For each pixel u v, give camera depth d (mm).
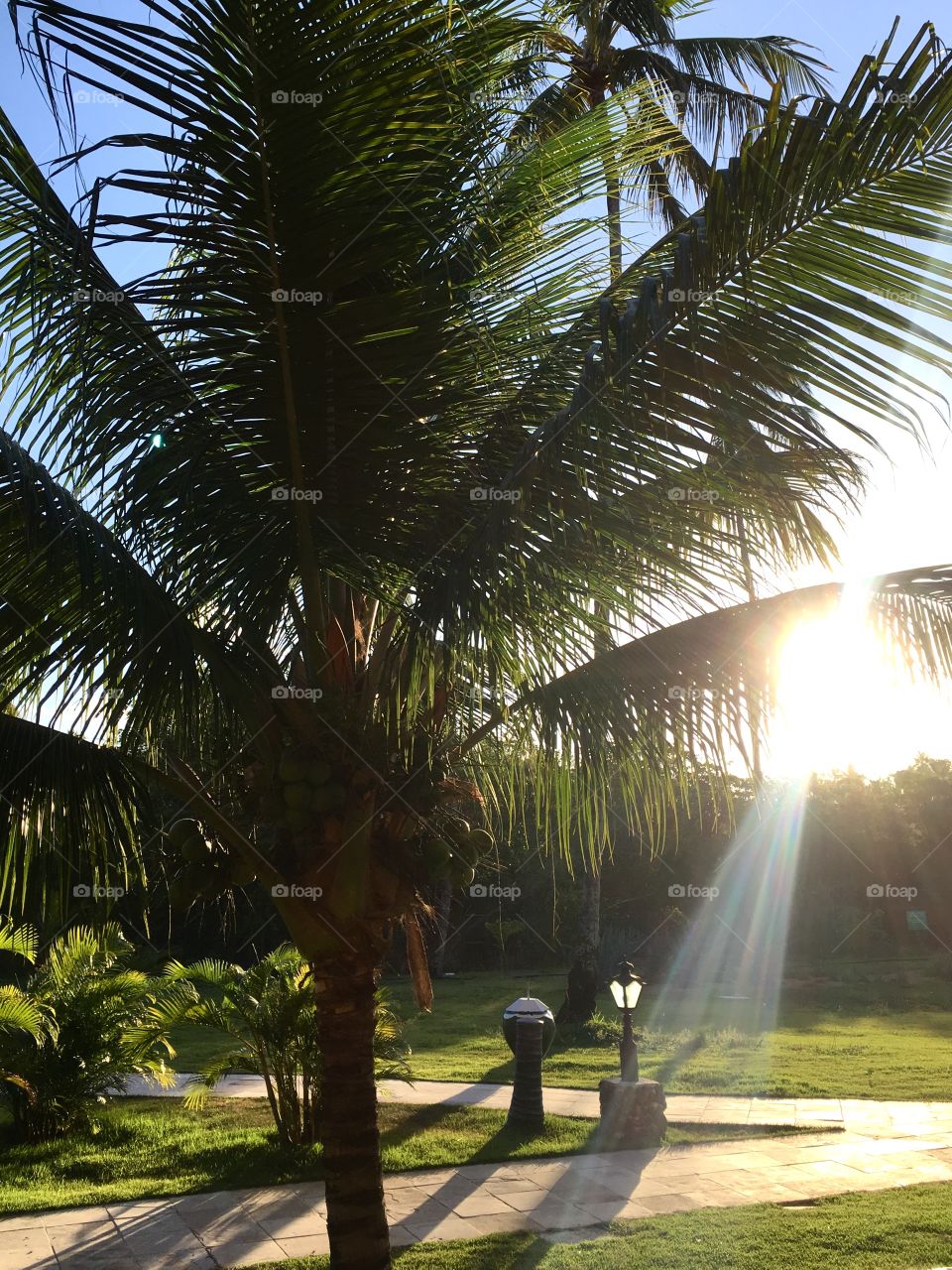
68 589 4219
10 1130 11133
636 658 4758
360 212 3381
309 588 4141
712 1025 20688
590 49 13922
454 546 4141
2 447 3562
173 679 4062
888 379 3307
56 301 3936
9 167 3887
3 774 4309
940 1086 13344
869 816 35906
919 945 35438
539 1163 9414
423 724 4516
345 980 4391
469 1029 20281
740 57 14930
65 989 11312
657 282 3150
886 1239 7117
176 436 3787
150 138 3236
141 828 4848
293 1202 8234
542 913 32906
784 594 4926
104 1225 7672
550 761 4812
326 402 3768
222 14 3033
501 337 4094
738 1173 9094
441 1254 6949
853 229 3178
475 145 3664
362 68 3174
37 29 3123
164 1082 12094
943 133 2975
